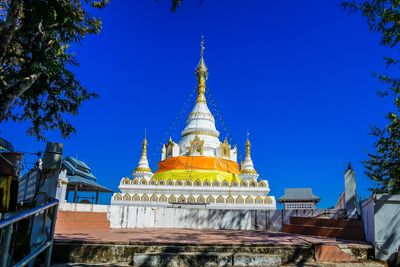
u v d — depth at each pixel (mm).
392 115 12586
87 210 14289
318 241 9117
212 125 50438
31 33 9938
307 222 12961
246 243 8297
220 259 7543
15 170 9344
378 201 8867
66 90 11164
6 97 8344
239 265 7555
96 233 10945
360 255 8484
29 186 10453
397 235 8562
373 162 13383
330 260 8266
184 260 7492
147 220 15891
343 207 13586
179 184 38125
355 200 11914
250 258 7621
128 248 7930
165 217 16281
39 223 7219
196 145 44719
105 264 7555
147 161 47062
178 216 16328
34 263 6953
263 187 37625
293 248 8258
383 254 8492
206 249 8070
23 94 10797
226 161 44812
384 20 8930
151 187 37875
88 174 29141
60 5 9477
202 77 54125
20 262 5367
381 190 13273
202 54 55656
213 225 16094
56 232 10859
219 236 10609
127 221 15320
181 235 10688
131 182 38438
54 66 10102
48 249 6695
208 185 37875
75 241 7902
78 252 7750
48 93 11117
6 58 9883
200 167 41781
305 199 51719
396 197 8789
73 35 10734
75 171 27078
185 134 49719
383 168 13281
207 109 51969
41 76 10516
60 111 11477
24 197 11219
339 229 10617
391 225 8664
